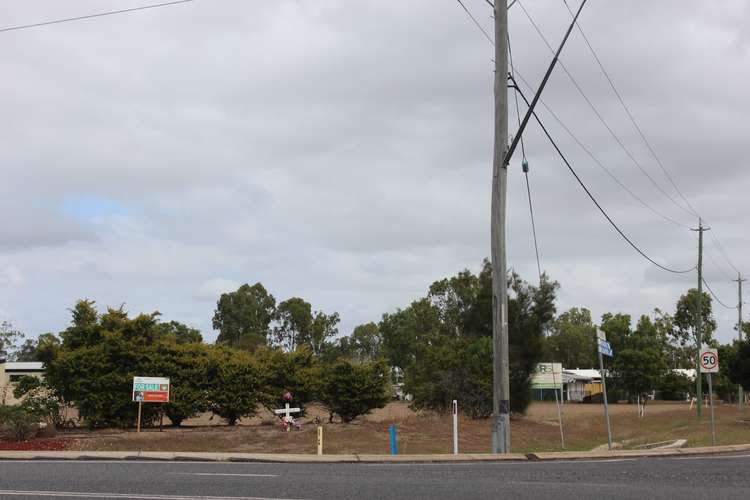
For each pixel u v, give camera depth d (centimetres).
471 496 1140
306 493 1173
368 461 1748
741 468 1552
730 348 7888
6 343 9850
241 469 1552
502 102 2102
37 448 2208
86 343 3036
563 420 4450
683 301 8731
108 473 1452
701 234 5491
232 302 10375
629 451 1962
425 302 8588
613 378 7394
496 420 2025
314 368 3516
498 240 2077
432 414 3912
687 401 9594
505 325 2059
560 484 1282
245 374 3216
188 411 3047
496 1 2119
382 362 3562
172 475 1420
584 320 12975
